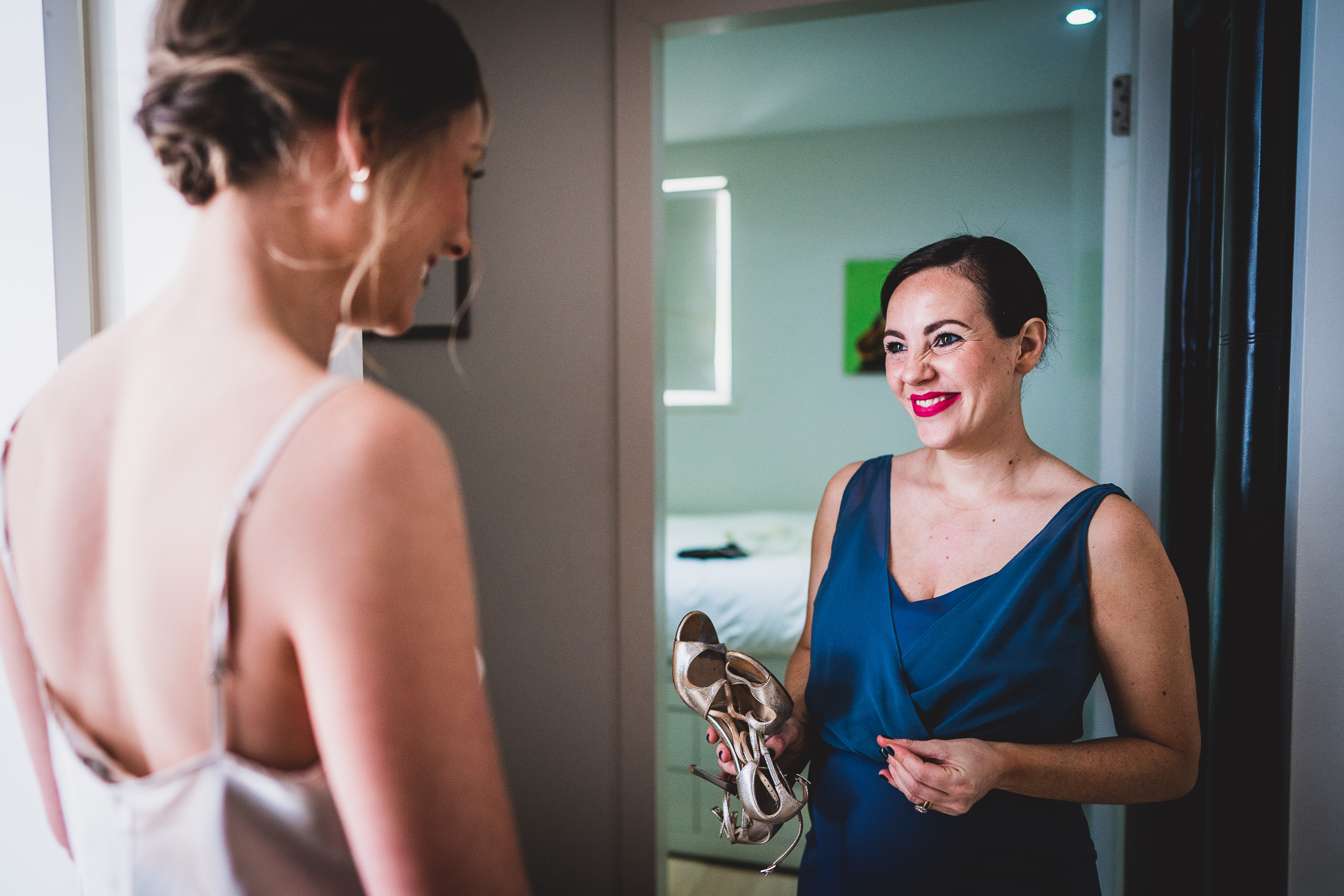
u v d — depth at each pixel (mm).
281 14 386
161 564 371
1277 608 958
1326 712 924
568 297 1732
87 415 418
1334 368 913
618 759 1737
